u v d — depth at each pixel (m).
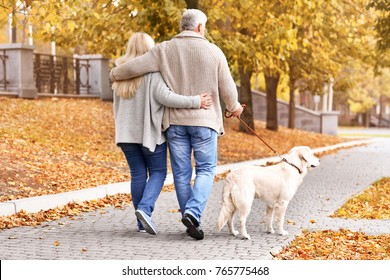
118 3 24.78
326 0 25.92
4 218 11.84
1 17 15.30
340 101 98.94
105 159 21.17
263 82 69.12
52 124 25.92
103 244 9.90
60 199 13.76
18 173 15.98
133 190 10.88
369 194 17.22
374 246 10.29
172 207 14.06
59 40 30.00
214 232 11.10
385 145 43.72
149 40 10.77
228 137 34.88
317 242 10.56
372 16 31.28
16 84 30.09
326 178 21.56
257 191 10.65
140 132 10.41
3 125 23.17
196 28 10.49
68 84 36.00
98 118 29.92
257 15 25.75
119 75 10.45
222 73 10.38
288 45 25.28
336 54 39.09
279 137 40.72
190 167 10.57
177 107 10.26
